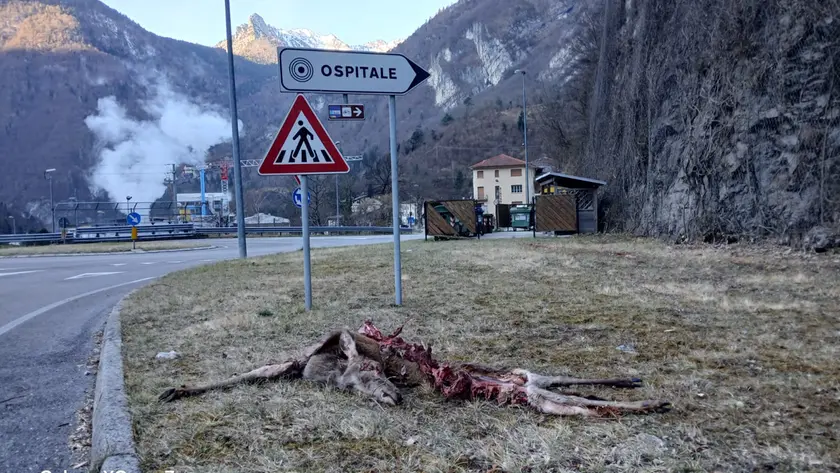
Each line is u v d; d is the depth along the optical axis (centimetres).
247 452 337
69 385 532
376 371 429
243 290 998
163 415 395
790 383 436
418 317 713
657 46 2159
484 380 418
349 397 421
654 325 648
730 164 1609
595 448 328
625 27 2753
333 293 923
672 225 1842
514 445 333
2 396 499
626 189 2395
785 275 1025
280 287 1019
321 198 6153
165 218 6719
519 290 909
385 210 6912
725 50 1691
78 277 1536
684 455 318
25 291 1247
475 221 2620
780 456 315
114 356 560
